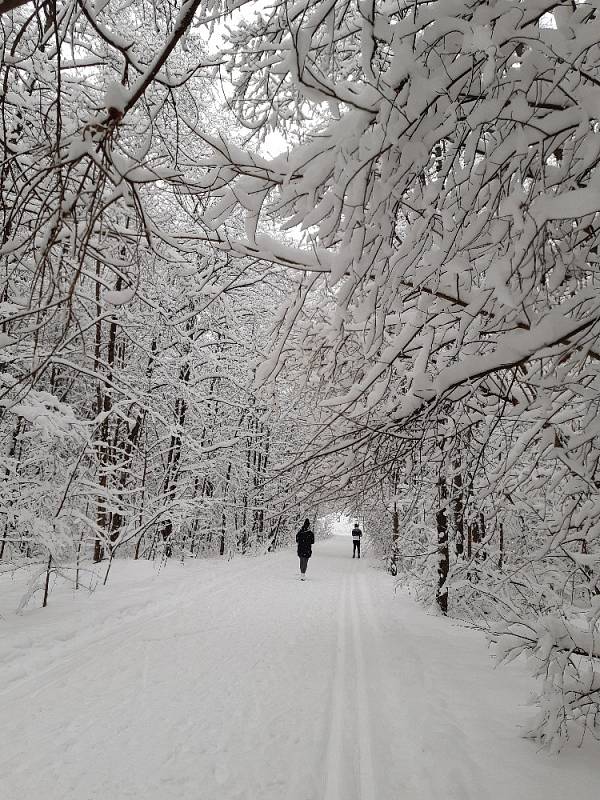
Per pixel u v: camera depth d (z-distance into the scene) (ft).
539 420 11.26
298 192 9.07
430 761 11.57
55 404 24.54
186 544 65.00
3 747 12.23
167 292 31.40
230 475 65.31
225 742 12.83
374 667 19.74
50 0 6.75
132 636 22.89
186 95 19.98
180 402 54.39
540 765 11.06
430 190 8.74
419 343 14.29
